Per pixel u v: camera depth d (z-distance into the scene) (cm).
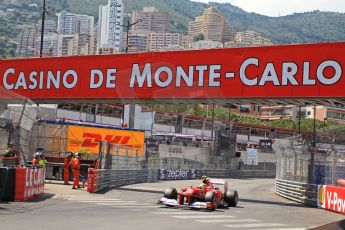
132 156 3706
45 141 3494
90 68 2681
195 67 2433
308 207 2322
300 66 2217
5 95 2362
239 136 9688
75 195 2178
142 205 1880
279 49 2267
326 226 1508
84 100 2745
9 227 1096
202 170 5475
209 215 1638
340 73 2141
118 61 2617
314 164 2486
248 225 1410
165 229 1208
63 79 2739
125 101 2698
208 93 2395
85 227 1155
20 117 2542
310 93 2189
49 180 3117
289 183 2917
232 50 2364
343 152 2227
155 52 2533
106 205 1800
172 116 8194
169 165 4816
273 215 1808
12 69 2872
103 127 3797
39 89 2798
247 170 6525
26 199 1767
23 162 2623
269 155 7738
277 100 2333
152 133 6719
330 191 2170
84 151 3484
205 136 8388
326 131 2366
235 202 2081
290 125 12319
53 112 4362
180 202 1855
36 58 2820
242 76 2330
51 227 1123
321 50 2186
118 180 3228
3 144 2503
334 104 2398
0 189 1702
